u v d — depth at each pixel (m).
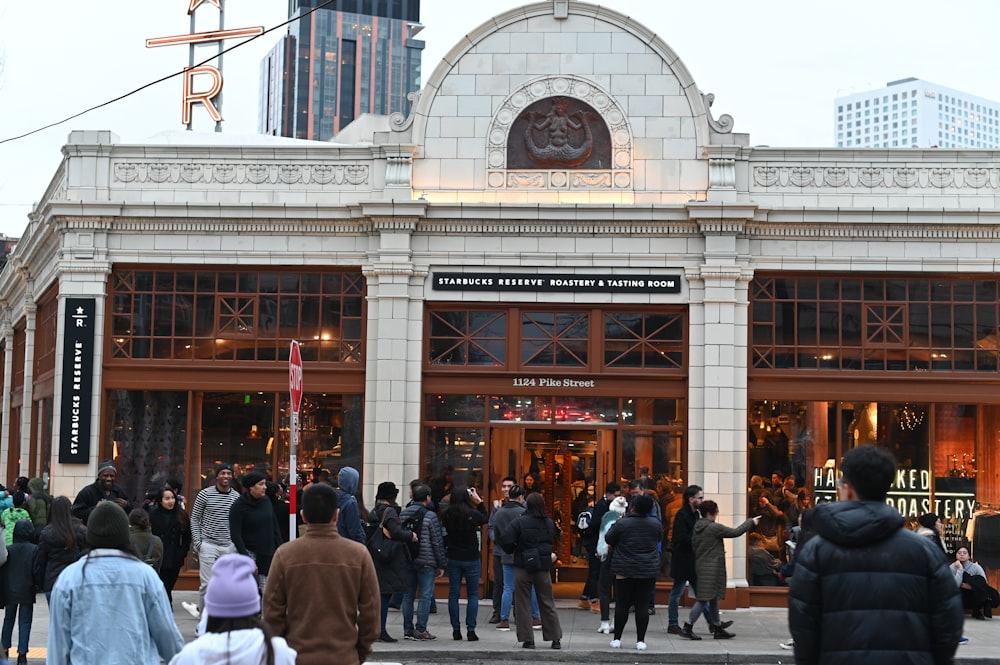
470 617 15.15
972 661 13.96
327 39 189.88
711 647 14.76
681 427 18.98
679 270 19.09
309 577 7.01
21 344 28.03
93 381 19.05
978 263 18.91
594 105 19.44
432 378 19.17
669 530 18.77
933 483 18.92
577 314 19.27
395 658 14.12
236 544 12.95
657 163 19.33
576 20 19.58
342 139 30.80
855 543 5.48
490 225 19.22
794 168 19.25
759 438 19.05
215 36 26.14
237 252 19.33
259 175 19.56
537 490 19.20
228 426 19.31
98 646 6.32
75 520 12.55
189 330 19.39
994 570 18.83
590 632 15.91
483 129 19.52
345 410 19.28
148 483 19.17
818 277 19.16
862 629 5.34
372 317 19.16
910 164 19.17
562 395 19.08
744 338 18.92
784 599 18.56
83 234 19.28
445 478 19.00
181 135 24.02
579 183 19.39
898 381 18.92
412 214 19.00
